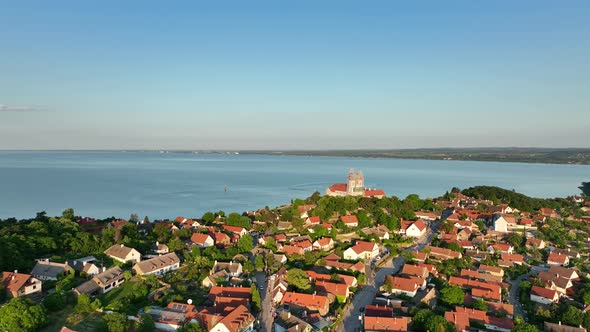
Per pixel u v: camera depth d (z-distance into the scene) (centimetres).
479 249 19000
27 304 10019
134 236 18075
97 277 12719
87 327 10106
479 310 12025
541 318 12125
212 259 15800
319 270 15438
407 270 15175
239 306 11125
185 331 9688
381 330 10819
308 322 11231
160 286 13100
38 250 15450
